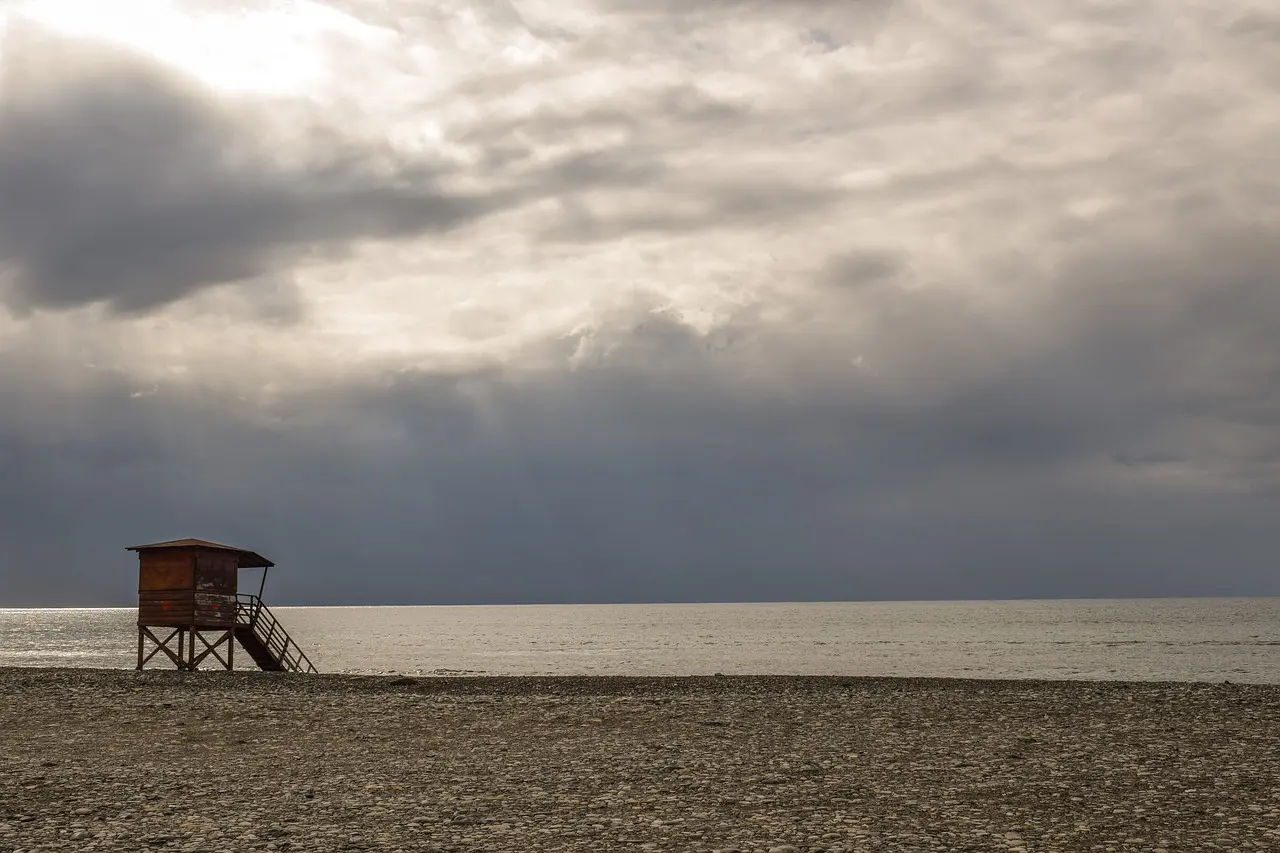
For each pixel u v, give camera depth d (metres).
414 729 25.05
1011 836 13.12
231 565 51.00
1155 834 13.18
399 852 12.70
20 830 14.08
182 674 43.34
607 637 159.50
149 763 20.31
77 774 18.97
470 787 17.34
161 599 48.72
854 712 27.38
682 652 109.88
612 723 25.84
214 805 15.88
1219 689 34.94
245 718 27.00
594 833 13.66
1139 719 25.36
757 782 17.39
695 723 25.59
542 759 20.41
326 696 32.59
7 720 26.81
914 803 15.41
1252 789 16.14
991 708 28.00
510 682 40.91
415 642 141.38
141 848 12.99
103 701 30.67
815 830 13.63
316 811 15.37
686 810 15.13
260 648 52.97
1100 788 16.41
